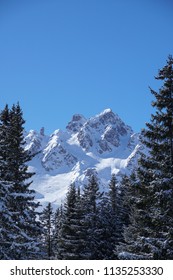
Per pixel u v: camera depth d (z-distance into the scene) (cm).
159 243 1781
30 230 2431
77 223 4200
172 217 1841
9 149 2442
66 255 3988
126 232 3312
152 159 1947
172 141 1917
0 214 1898
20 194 2025
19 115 2766
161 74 1958
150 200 1919
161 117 1903
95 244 4091
